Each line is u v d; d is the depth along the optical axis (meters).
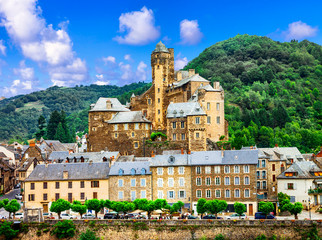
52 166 138.50
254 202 124.88
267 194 140.12
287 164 147.62
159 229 105.81
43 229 109.88
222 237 102.94
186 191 129.12
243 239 102.81
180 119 165.25
